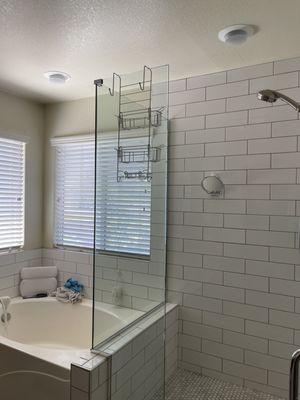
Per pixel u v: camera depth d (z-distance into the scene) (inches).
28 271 120.8
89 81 103.9
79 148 124.1
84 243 122.9
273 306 89.4
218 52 82.7
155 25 69.5
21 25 69.7
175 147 102.8
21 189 123.3
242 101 92.8
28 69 94.3
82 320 112.4
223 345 96.2
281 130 87.7
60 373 69.8
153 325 88.4
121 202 90.4
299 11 64.0
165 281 100.4
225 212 95.5
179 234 102.5
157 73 92.1
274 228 88.9
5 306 106.0
